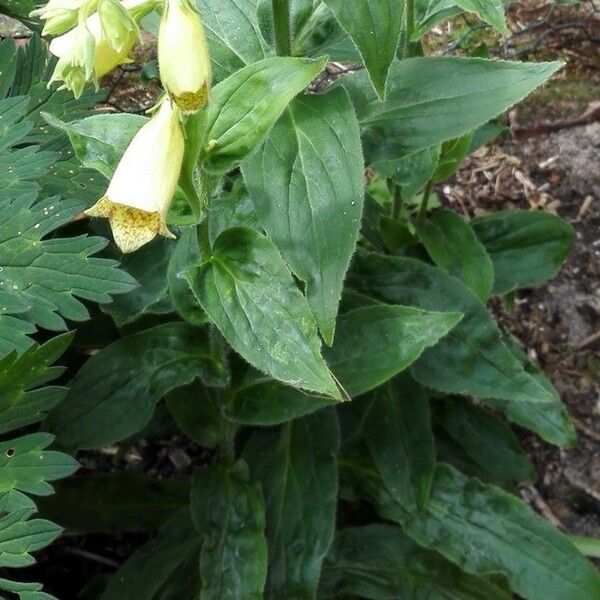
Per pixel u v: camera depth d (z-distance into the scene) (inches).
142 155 13.9
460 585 22.0
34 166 16.8
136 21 14.4
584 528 26.7
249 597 18.9
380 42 14.2
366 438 22.1
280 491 20.8
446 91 17.0
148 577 21.0
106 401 18.6
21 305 16.0
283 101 14.8
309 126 15.8
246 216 17.5
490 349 21.1
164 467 26.6
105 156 14.9
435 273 21.3
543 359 29.1
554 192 31.4
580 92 32.5
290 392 19.0
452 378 21.2
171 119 14.0
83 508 22.0
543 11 33.9
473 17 32.0
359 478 22.6
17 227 16.3
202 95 13.6
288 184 15.6
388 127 17.2
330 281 15.5
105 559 25.0
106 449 26.6
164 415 23.3
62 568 24.8
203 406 20.9
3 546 15.3
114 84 25.1
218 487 20.0
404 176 21.2
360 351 18.8
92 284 16.2
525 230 24.8
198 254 17.4
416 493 21.6
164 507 22.4
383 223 23.0
